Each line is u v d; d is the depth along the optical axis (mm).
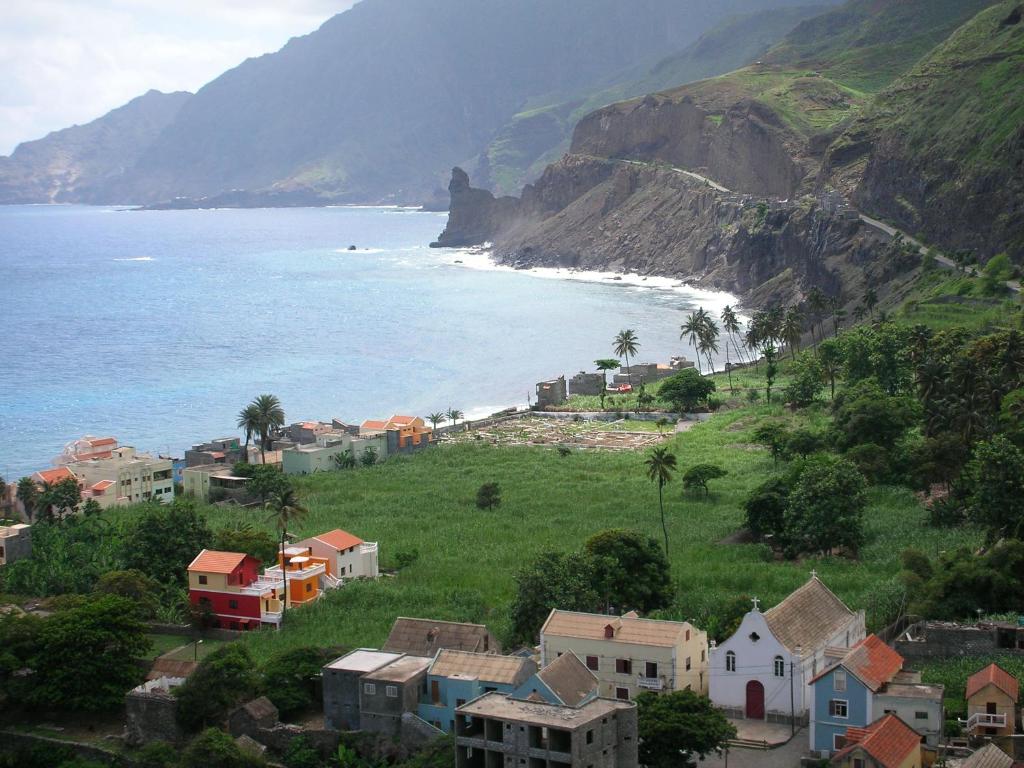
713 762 107562
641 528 194125
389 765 111250
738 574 161250
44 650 128375
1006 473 162000
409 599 157500
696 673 122688
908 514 191125
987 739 105500
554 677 108312
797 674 115562
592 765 96938
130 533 182500
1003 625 128500
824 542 173000
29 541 187250
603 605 143500
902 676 111500
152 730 120062
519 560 176000
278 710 120625
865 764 97875
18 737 123750
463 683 112875
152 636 151625
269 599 154250
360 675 115375
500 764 98000
